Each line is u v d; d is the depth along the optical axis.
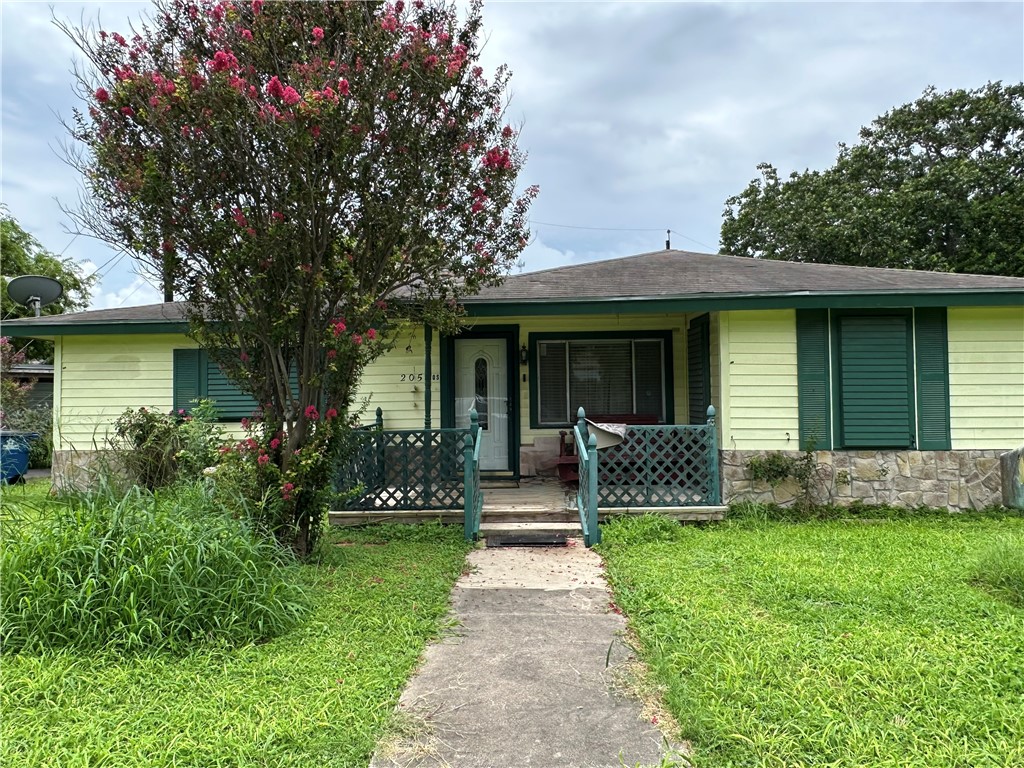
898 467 7.42
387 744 2.56
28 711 2.79
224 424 9.00
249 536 4.23
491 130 5.38
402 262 5.17
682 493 7.29
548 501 7.52
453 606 4.32
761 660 3.21
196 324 4.95
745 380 7.53
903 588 4.37
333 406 5.21
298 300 4.86
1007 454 7.32
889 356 7.46
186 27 4.66
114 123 4.47
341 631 3.75
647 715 2.79
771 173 25.95
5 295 19.91
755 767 2.34
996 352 7.43
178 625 3.51
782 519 7.07
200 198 4.47
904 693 2.85
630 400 9.34
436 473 6.95
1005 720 2.63
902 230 20.53
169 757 2.43
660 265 9.91
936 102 22.55
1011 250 19.59
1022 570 4.33
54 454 9.15
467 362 9.26
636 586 4.60
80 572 3.66
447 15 5.05
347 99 4.45
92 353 9.23
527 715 2.80
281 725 2.64
